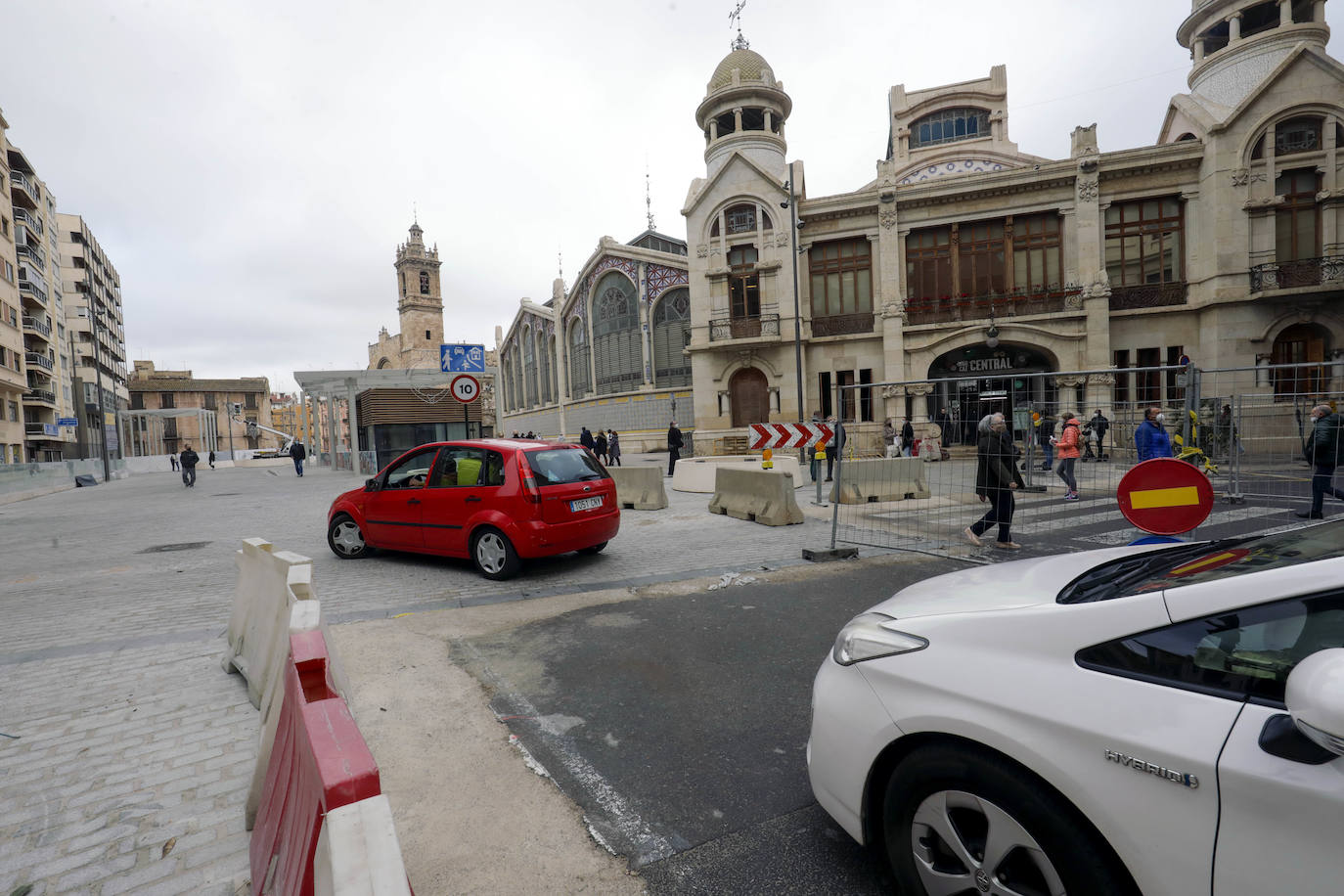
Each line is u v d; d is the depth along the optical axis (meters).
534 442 7.14
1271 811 1.32
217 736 3.48
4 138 39.84
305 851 1.44
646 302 34.75
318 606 2.52
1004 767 1.73
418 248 86.31
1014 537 8.08
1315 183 20.33
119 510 16.92
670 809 2.70
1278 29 20.75
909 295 24.78
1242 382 8.20
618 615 5.44
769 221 26.08
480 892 2.22
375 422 27.31
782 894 2.18
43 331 46.62
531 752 3.19
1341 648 1.44
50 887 2.31
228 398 94.94
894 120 30.81
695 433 27.00
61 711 3.80
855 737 2.11
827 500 12.76
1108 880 1.56
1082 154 22.12
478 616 5.46
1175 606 1.68
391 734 3.39
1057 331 22.17
